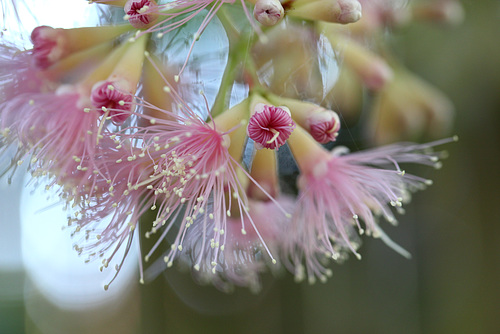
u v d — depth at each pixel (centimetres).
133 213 23
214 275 26
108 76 23
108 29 23
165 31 23
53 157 23
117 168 23
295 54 24
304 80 24
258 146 22
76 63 23
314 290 30
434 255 30
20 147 23
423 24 27
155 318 34
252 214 25
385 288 30
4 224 29
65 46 23
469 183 29
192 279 33
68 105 23
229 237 25
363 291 30
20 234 29
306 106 23
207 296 33
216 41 23
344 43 25
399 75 27
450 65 28
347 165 24
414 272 30
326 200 24
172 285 33
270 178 24
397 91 27
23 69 23
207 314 33
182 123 23
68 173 23
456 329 30
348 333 30
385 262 30
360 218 25
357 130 27
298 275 25
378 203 24
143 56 23
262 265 26
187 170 23
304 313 31
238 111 23
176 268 32
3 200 28
